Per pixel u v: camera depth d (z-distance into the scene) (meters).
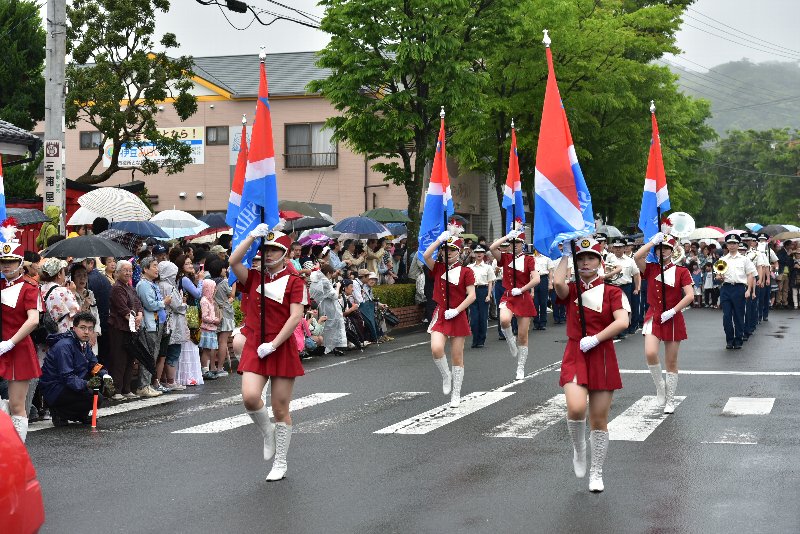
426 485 8.34
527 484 8.35
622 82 34.81
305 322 18.19
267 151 9.01
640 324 25.00
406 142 28.22
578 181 8.41
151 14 29.17
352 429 11.11
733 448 9.80
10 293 9.59
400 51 25.69
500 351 19.52
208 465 9.30
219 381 15.77
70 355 11.68
